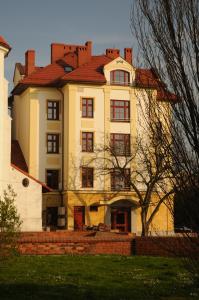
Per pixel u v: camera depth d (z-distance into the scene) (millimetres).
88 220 46719
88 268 19172
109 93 48812
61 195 48094
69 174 47000
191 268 8445
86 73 48781
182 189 7973
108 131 48344
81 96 48344
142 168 44344
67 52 55281
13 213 18672
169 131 8156
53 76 50500
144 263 21047
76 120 47969
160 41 8156
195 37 7906
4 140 39438
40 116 49375
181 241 8711
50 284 15078
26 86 50156
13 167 40562
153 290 14414
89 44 51938
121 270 18844
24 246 24031
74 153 47500
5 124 39531
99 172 47094
